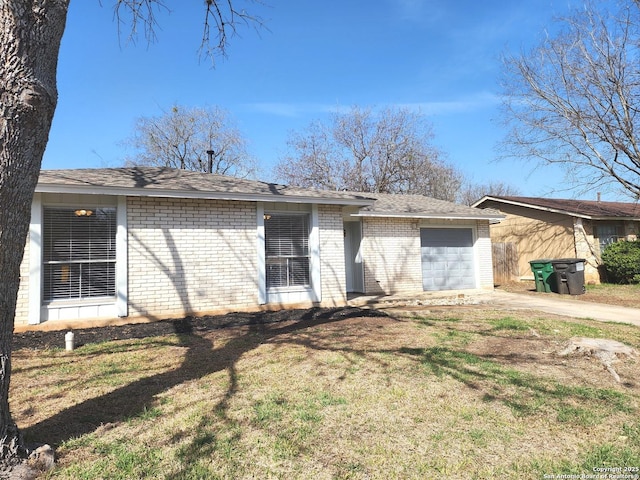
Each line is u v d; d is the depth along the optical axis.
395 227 14.19
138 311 8.48
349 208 12.66
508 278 18.42
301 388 4.58
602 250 18.20
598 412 3.91
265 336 7.25
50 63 3.00
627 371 5.21
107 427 3.62
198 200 9.23
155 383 4.80
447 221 15.35
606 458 3.08
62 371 5.28
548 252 18.59
